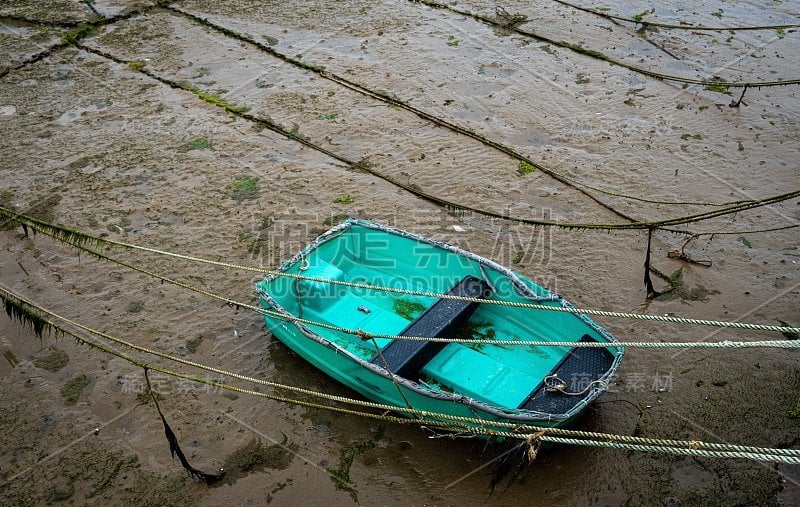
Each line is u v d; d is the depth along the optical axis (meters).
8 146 12.49
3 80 14.42
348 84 14.16
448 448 7.53
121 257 10.09
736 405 7.99
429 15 16.97
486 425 6.56
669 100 13.56
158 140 12.62
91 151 12.35
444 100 13.63
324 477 7.34
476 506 7.03
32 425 7.89
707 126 12.82
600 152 12.20
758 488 7.16
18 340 8.88
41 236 10.48
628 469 7.35
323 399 8.11
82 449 7.64
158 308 9.30
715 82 14.04
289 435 7.76
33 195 11.34
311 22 16.69
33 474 7.41
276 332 8.30
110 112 13.43
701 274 9.80
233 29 16.38
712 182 11.49
